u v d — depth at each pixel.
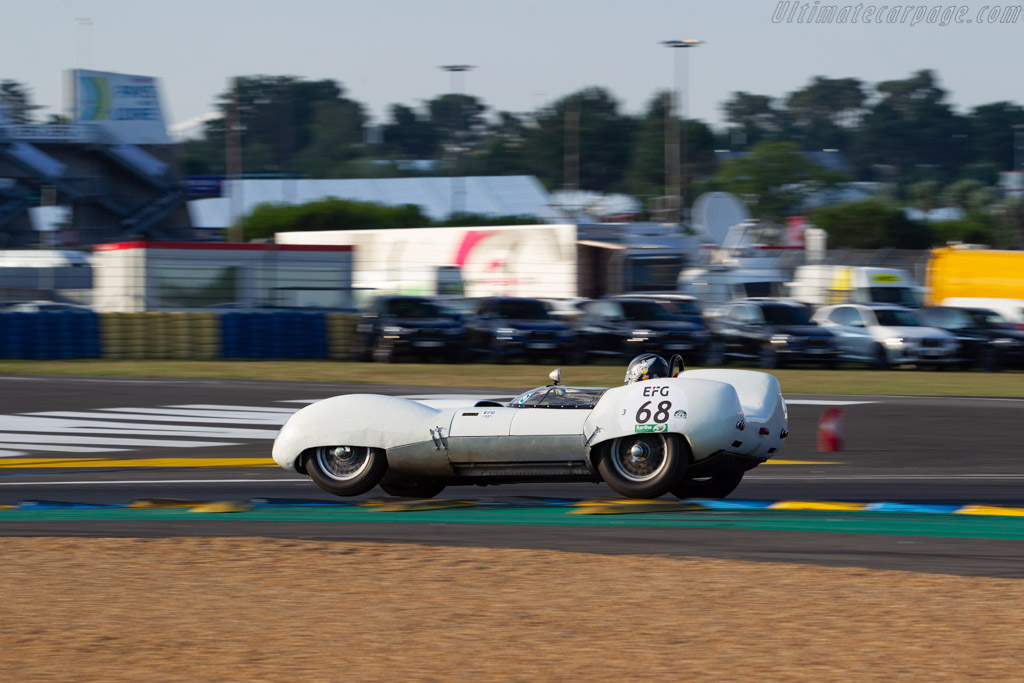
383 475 23.59
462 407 23.98
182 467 30.27
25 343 68.19
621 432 21.86
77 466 30.61
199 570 17.33
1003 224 168.50
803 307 70.31
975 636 13.36
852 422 39.19
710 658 12.66
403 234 92.31
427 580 16.53
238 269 76.62
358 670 12.41
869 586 15.86
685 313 72.31
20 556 18.47
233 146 156.62
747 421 22.25
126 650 13.24
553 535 20.00
